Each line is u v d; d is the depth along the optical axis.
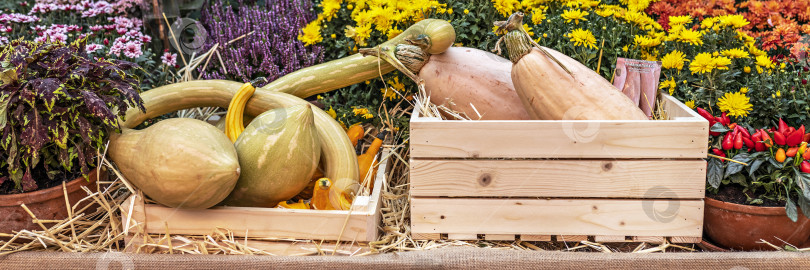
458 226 1.40
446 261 1.33
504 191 1.36
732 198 1.38
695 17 2.15
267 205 1.44
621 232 1.37
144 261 1.35
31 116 1.32
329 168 1.52
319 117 1.59
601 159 1.31
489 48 1.82
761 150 1.39
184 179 1.26
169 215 1.39
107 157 1.48
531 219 1.38
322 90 1.81
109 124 1.35
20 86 1.33
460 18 1.88
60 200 1.44
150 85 2.03
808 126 1.59
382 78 1.75
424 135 1.32
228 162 1.26
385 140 1.83
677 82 1.69
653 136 1.28
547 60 1.40
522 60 1.41
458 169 1.34
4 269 1.37
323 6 1.92
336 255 1.37
